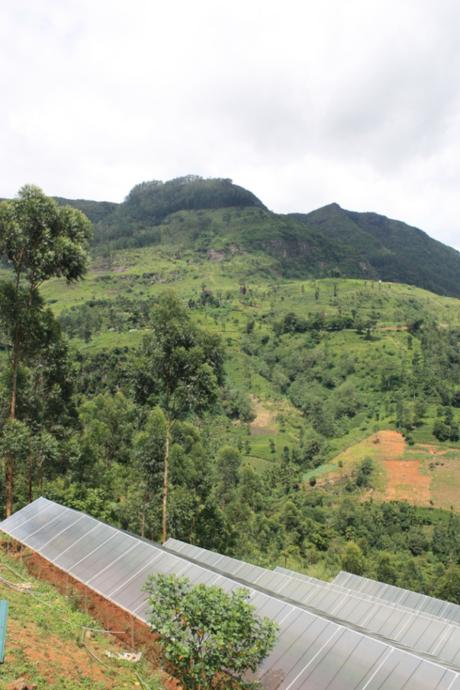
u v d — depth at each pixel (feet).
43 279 108.06
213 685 40.57
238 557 165.68
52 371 124.26
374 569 218.59
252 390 517.55
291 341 609.83
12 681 35.70
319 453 407.64
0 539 83.66
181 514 134.10
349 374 534.78
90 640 50.29
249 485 247.09
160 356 108.06
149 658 50.67
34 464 116.47
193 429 178.81
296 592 79.10
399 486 342.64
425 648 62.69
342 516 293.84
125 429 197.16
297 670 43.09
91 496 127.85
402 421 424.87
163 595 39.55
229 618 36.63
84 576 63.98
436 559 262.26
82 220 107.55
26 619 47.98
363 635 44.98
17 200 100.58
